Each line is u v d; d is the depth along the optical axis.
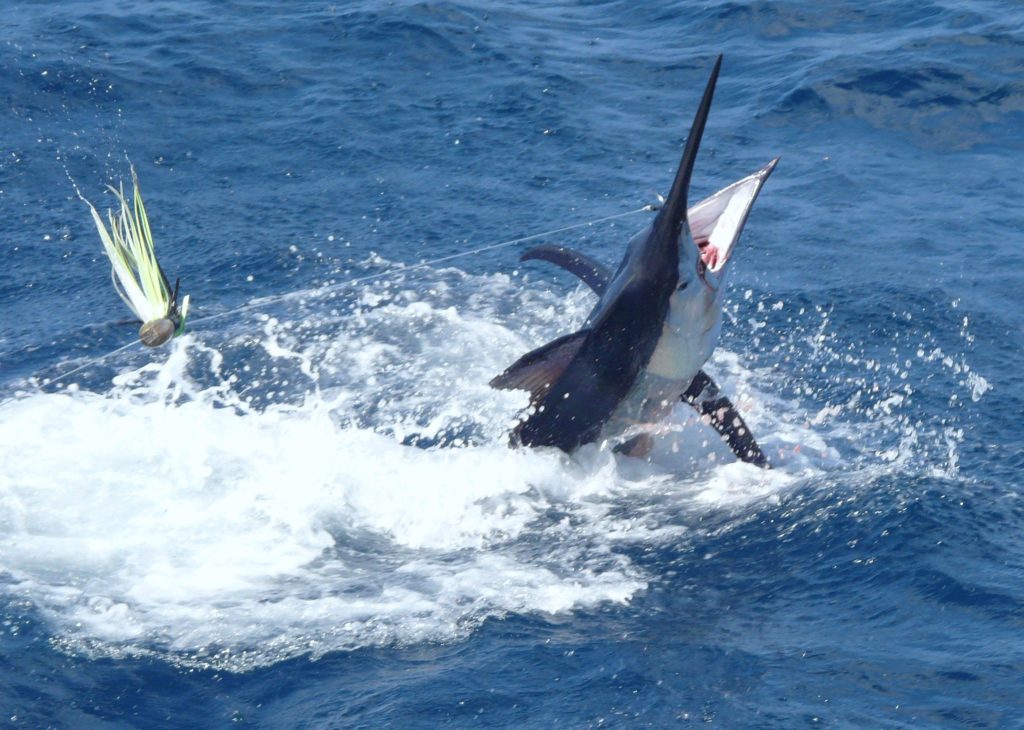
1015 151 62.72
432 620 30.67
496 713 27.31
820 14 77.56
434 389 43.34
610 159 62.09
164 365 44.97
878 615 30.50
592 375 36.91
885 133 64.69
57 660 29.03
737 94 69.19
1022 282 50.00
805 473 37.62
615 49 75.12
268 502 36.06
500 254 53.38
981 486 36.09
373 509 36.12
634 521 35.59
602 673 28.53
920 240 53.78
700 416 40.50
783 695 27.66
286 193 58.91
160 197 58.59
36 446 38.50
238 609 31.03
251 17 78.25
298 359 45.38
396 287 50.59
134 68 70.81
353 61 72.62
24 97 67.12
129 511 35.25
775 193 58.78
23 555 33.00
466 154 62.53
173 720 27.41
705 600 31.50
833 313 47.84
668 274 34.91
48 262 52.84
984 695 27.36
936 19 75.44
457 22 77.12
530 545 34.47
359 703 27.69
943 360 44.56
